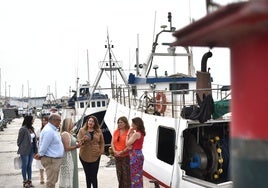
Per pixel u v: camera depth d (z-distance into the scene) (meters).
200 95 6.98
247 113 1.61
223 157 7.26
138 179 7.04
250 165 1.60
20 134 9.00
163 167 8.20
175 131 7.47
